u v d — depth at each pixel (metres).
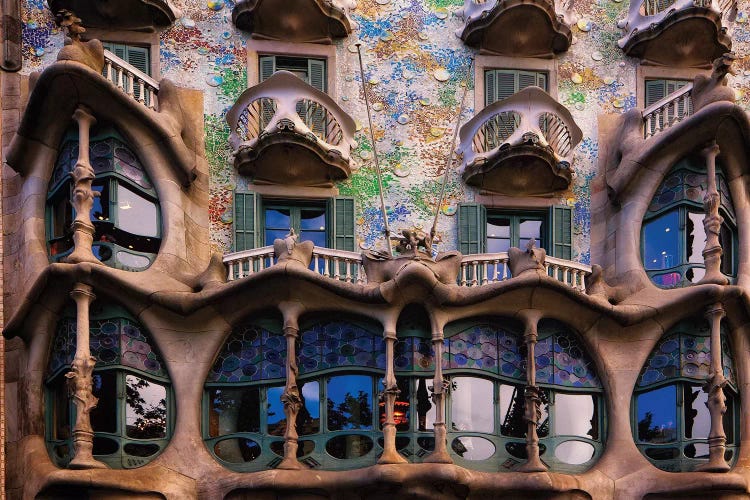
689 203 22.70
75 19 21.61
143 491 19.73
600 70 25.02
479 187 23.84
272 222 23.34
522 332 21.59
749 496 21.27
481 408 21.17
